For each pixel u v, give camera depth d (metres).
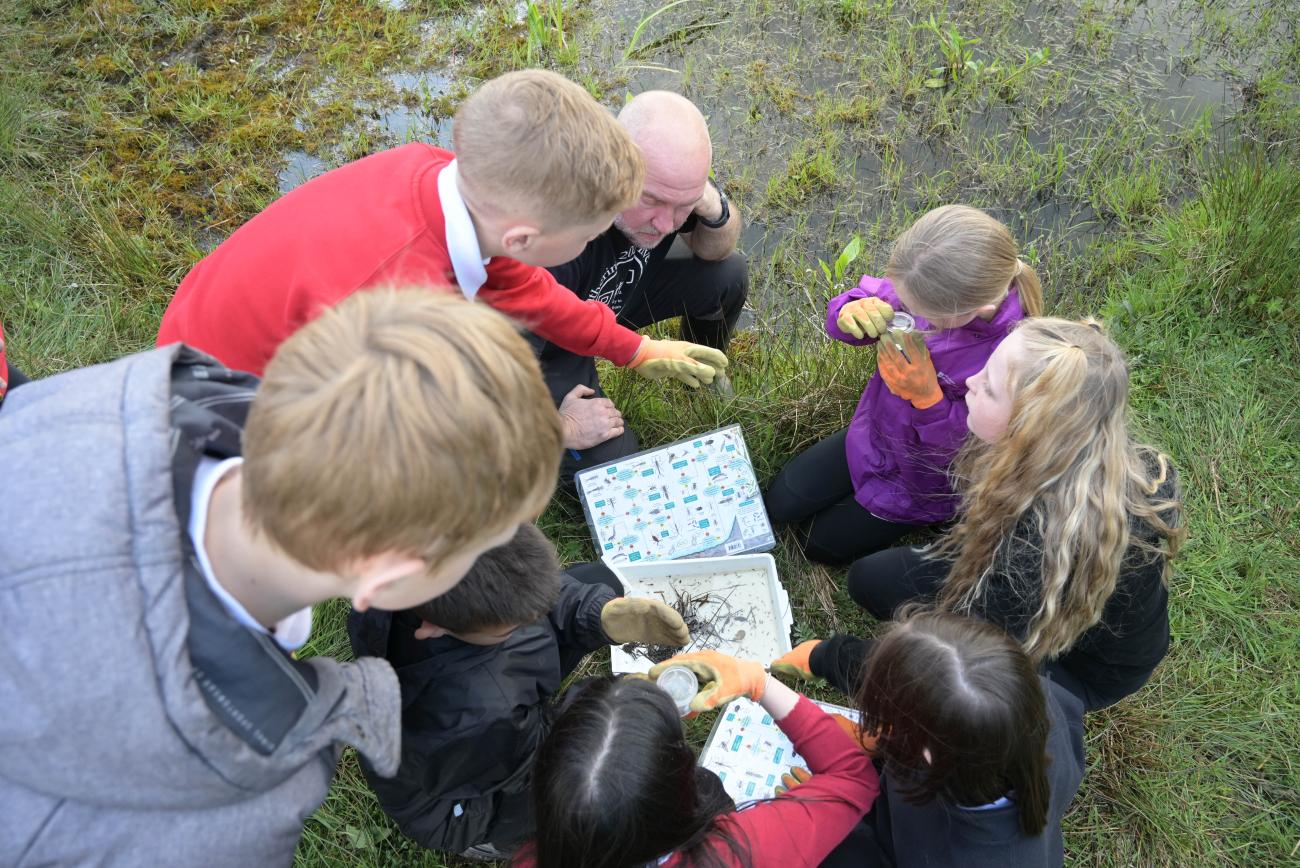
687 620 2.29
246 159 3.51
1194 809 2.19
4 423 0.83
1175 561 2.52
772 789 1.99
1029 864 1.42
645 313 2.84
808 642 2.13
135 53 3.77
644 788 1.21
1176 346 2.92
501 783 1.70
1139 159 3.49
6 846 0.88
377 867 2.06
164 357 0.89
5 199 3.19
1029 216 3.41
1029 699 1.32
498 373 0.77
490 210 1.58
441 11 3.97
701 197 2.41
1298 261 2.91
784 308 3.15
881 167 3.56
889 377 2.17
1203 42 3.90
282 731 0.90
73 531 0.76
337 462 0.72
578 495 2.53
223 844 0.94
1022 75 3.74
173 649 0.79
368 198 1.63
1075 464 1.57
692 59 3.88
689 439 2.56
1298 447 2.72
